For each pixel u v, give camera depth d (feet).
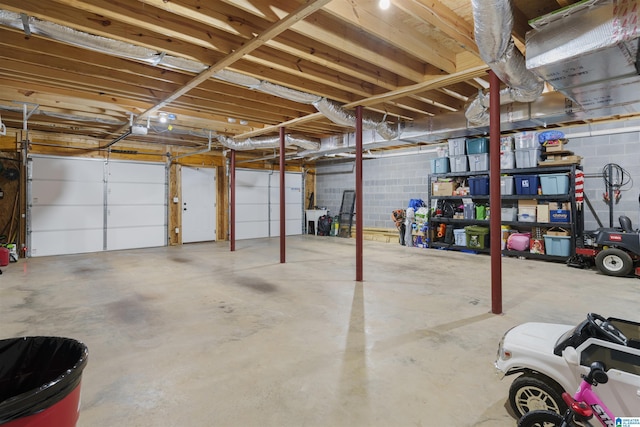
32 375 4.34
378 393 6.78
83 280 16.22
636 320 10.66
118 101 16.71
